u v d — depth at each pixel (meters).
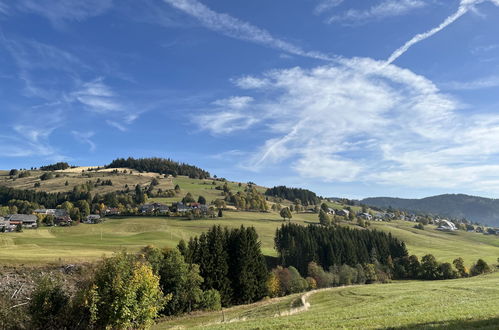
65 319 29.14
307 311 37.00
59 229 149.50
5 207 198.88
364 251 133.38
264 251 135.50
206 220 185.12
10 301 37.34
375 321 21.97
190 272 58.28
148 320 27.45
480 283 53.62
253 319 33.84
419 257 142.75
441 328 17.30
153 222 172.25
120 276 26.94
